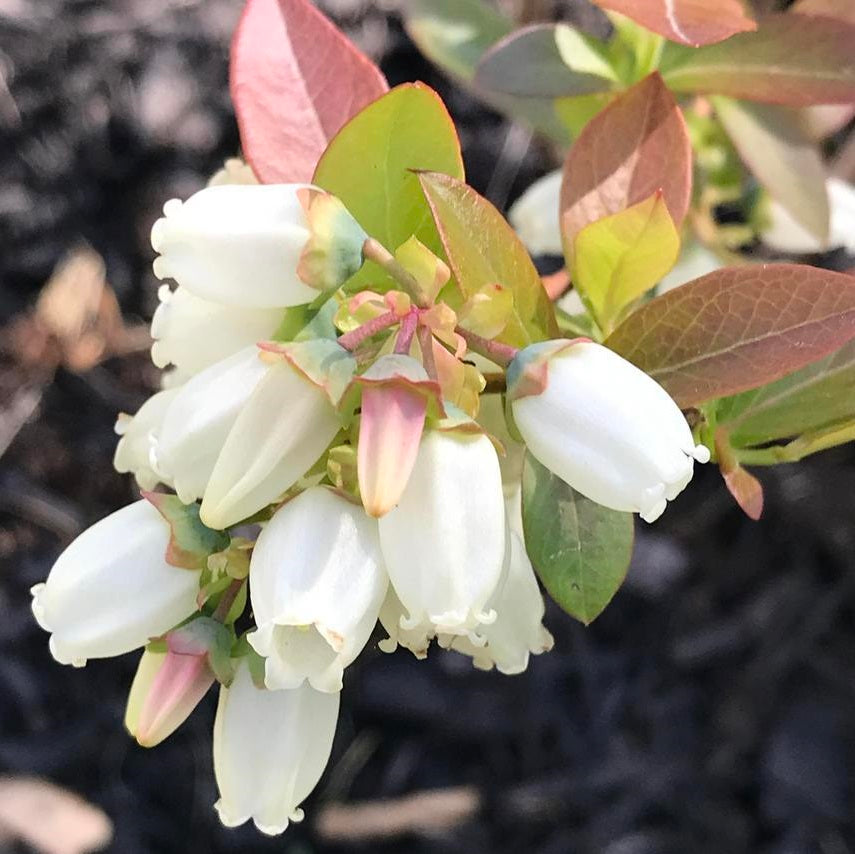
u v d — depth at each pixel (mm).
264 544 53
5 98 159
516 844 147
